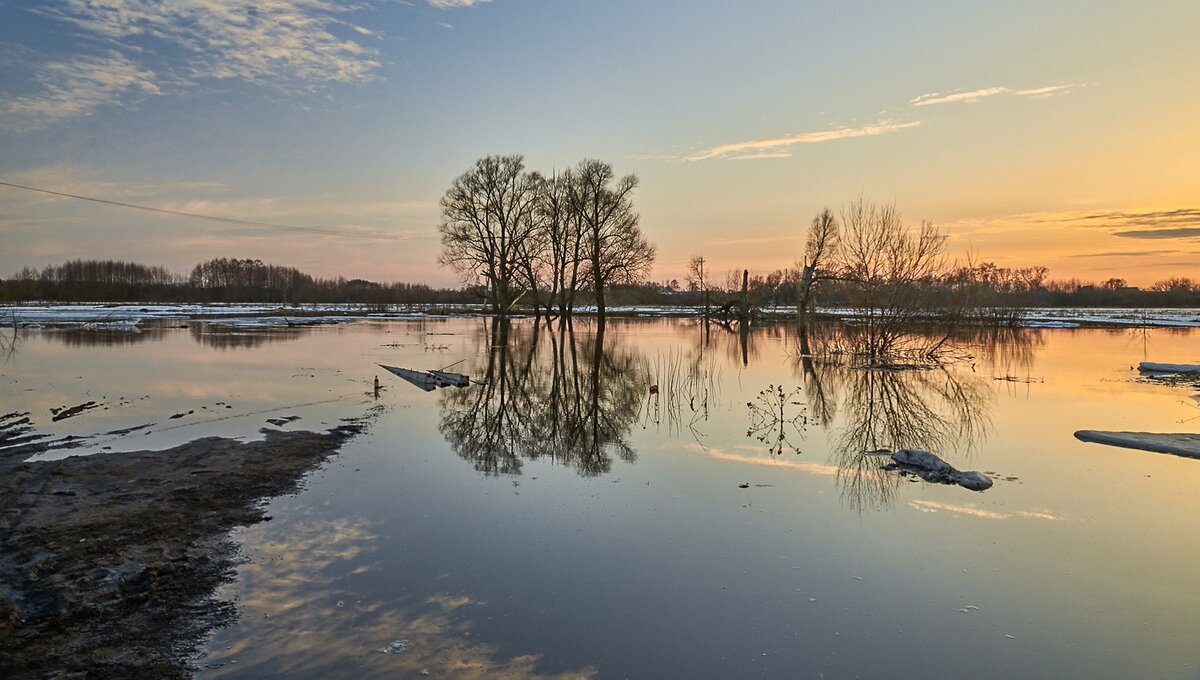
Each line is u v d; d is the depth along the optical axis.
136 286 90.94
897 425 14.80
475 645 5.76
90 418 14.21
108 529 7.90
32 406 15.49
